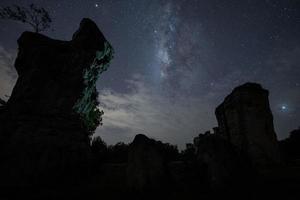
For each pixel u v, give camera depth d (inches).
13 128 799.1
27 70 972.6
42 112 886.4
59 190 590.9
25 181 681.6
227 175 446.3
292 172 450.0
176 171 542.6
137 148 531.2
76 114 976.3
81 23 1162.0
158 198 428.1
